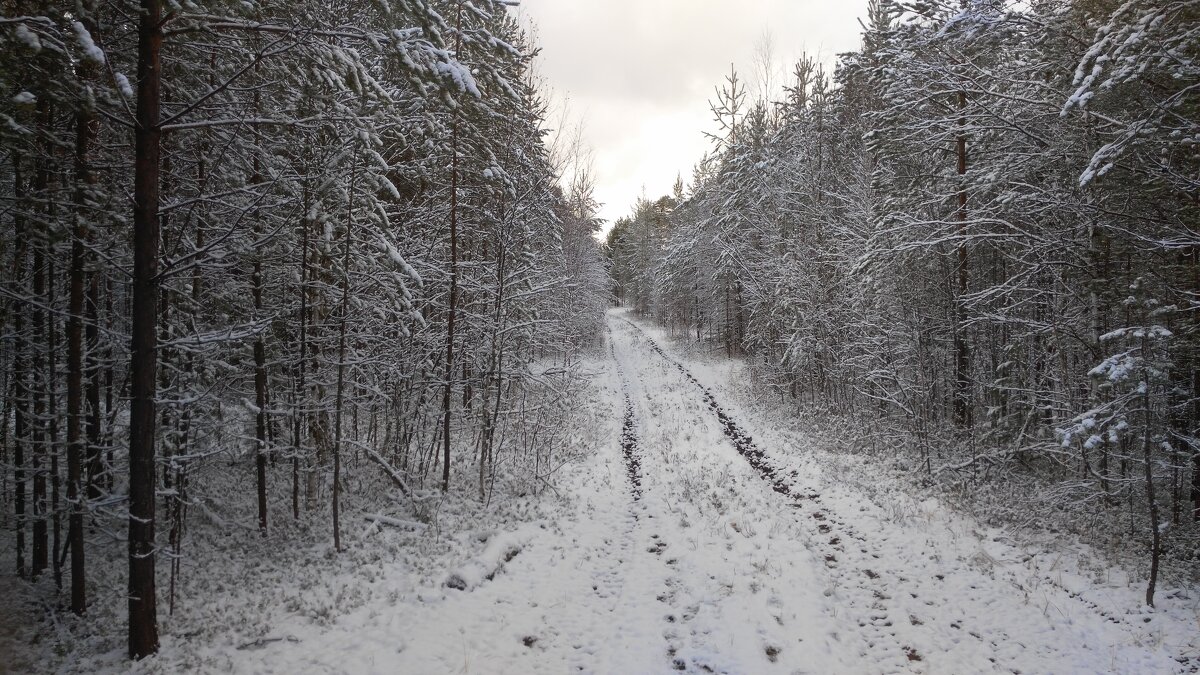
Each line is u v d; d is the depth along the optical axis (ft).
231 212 29.19
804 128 69.31
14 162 22.54
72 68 19.27
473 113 29.76
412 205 43.80
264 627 22.57
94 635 22.77
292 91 25.63
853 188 57.36
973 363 47.60
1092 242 31.68
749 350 104.06
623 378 95.40
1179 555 26.68
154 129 18.85
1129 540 28.32
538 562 29.60
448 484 40.98
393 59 21.06
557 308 62.23
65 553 26.27
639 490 42.37
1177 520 29.68
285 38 19.88
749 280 86.22
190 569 28.55
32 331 25.88
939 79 41.29
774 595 24.97
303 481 41.29
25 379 27.68
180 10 18.33
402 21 22.48
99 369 26.14
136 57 22.25
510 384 48.52
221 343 28.37
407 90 34.35
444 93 21.38
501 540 30.91
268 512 35.94
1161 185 27.53
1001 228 39.11
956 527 31.58
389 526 34.24
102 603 25.61
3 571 28.76
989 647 21.25
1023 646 21.17
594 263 128.98
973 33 36.17
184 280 28.35
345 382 34.81
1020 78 37.11
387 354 37.96
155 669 19.58
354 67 20.52
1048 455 37.86
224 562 29.45
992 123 38.22
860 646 21.62
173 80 25.14
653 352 129.08
